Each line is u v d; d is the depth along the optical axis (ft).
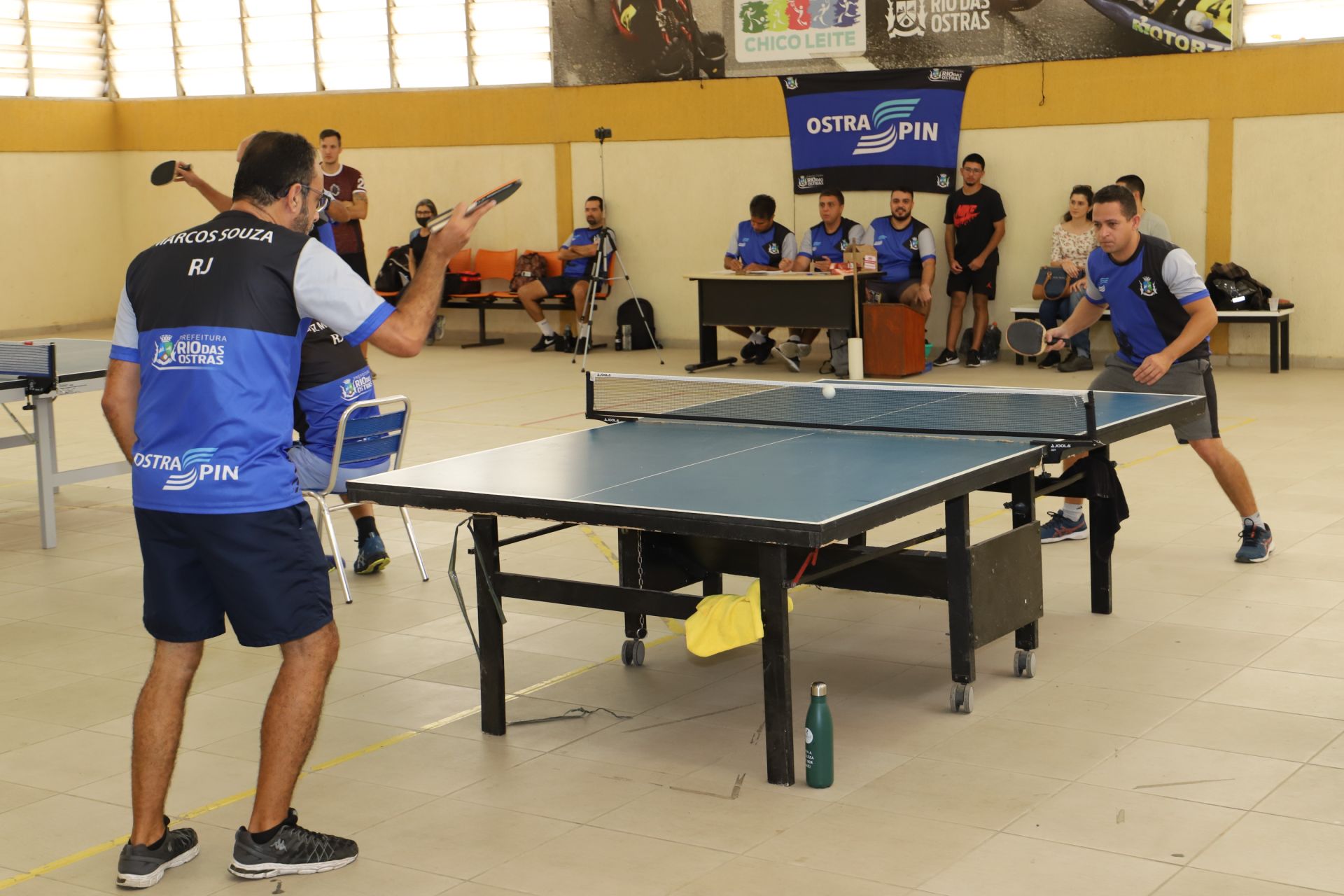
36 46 48.73
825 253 36.63
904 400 16.69
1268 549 17.28
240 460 9.28
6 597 17.56
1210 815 10.25
